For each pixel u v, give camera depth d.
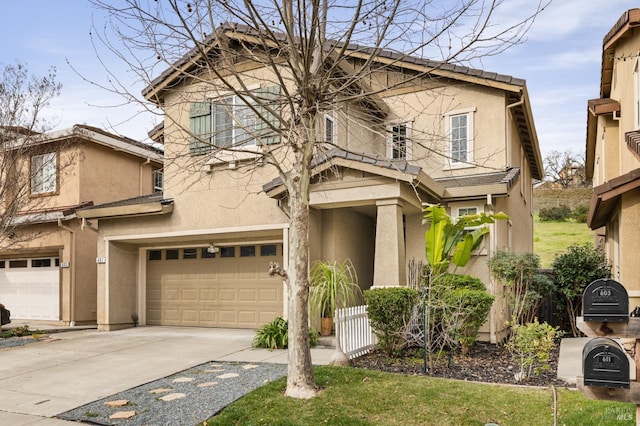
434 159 14.18
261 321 13.77
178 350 10.72
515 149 15.69
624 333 3.89
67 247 16.97
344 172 11.17
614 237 12.63
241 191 12.87
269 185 11.49
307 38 7.22
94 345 11.79
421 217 12.88
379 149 14.93
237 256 14.32
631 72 11.95
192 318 14.84
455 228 11.22
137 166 19.72
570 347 10.73
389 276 10.58
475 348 10.92
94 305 17.45
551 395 6.74
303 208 7.10
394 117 14.75
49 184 17.58
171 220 13.78
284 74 12.00
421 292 9.93
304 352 6.86
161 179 21.20
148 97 12.55
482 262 12.44
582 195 38.84
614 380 3.79
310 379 6.85
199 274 14.86
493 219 11.74
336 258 12.34
